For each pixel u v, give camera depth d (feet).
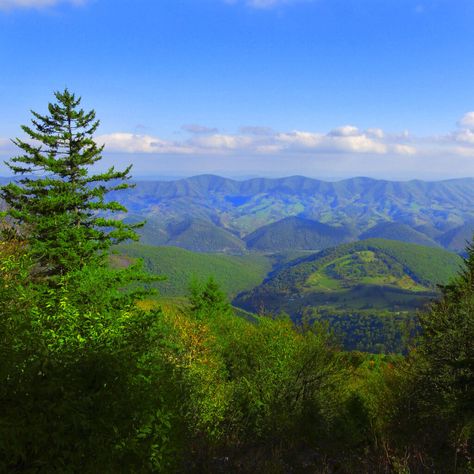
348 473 34.42
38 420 15.51
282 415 45.37
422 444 39.24
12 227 63.77
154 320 24.77
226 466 33.53
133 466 18.66
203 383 41.81
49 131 79.61
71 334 21.20
